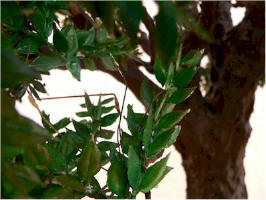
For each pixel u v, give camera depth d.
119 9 0.28
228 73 2.66
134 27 0.27
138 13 0.27
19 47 0.57
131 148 0.48
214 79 2.74
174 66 0.54
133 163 0.48
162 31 0.26
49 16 0.59
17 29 0.55
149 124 0.50
